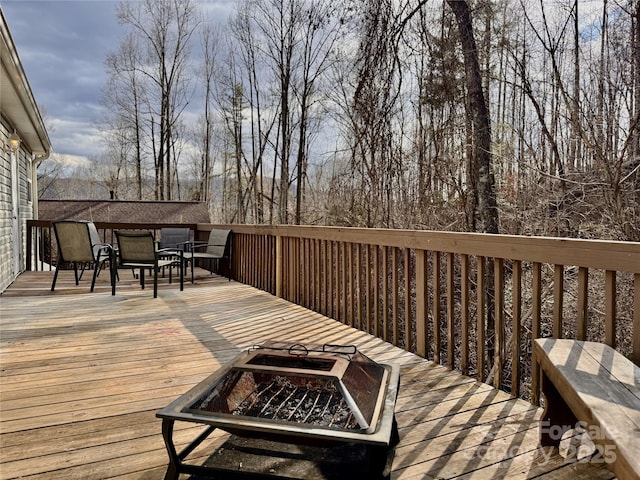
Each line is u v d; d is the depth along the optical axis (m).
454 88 8.29
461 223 8.50
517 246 2.34
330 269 4.24
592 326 6.11
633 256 1.78
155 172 21.11
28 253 8.38
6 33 3.98
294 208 15.05
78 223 5.56
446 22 8.30
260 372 1.57
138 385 2.51
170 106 20.59
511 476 1.65
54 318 4.16
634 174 6.46
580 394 1.41
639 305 1.82
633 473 1.01
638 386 1.48
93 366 2.81
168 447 1.51
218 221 20.81
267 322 4.04
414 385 2.55
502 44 8.35
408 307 3.43
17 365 2.82
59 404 2.24
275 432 1.34
